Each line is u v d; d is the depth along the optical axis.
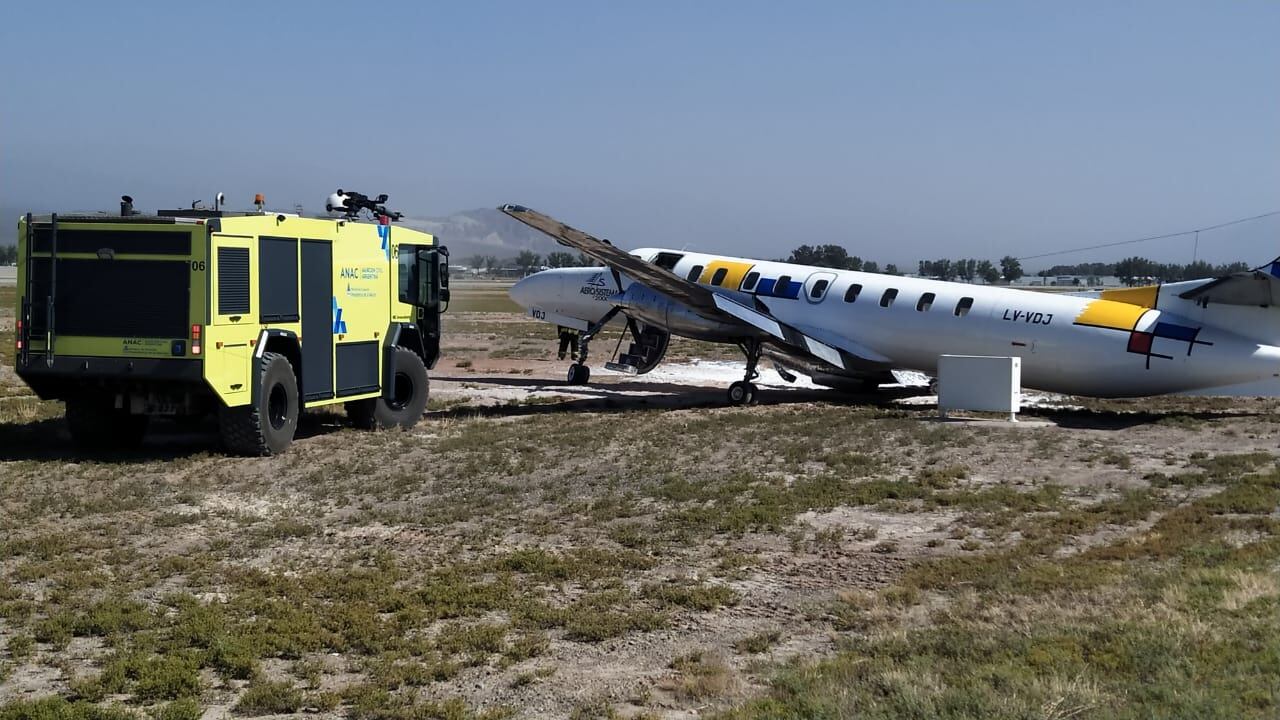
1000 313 23.34
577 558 11.21
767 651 8.27
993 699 6.73
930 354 24.53
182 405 16.89
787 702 6.94
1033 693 6.81
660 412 22.73
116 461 16.58
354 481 15.29
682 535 12.17
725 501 13.91
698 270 28.86
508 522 12.98
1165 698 6.71
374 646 8.36
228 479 15.32
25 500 13.89
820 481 15.12
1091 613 8.69
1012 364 20.75
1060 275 104.25
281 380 17.23
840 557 11.26
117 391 16.84
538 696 7.36
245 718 6.95
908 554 11.34
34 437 18.83
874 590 9.97
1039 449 17.38
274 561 11.19
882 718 6.55
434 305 22.14
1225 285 20.86
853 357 25.61
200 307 15.83
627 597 9.83
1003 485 14.83
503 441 18.44
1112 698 6.78
